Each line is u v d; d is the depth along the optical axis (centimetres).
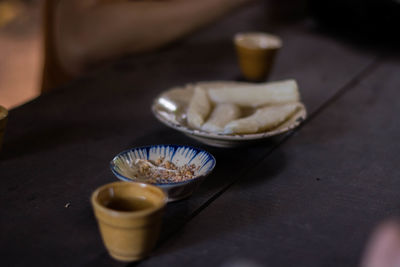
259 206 77
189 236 71
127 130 93
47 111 99
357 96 112
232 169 84
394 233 58
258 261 68
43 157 85
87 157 86
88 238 71
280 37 144
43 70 143
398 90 116
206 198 77
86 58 134
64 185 79
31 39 264
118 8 132
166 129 94
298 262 68
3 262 67
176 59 125
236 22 156
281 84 96
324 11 143
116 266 67
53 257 68
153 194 68
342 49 138
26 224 72
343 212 76
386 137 96
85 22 133
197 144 90
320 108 106
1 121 82
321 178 83
